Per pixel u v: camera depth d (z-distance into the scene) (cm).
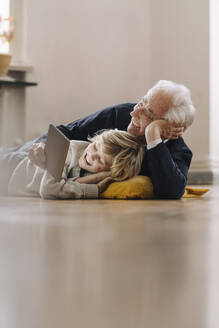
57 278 111
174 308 86
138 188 343
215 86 707
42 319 81
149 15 731
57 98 687
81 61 700
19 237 174
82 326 77
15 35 666
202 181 681
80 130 396
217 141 707
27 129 666
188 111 344
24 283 106
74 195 342
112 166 351
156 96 341
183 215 246
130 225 206
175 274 115
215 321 80
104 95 716
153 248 152
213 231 190
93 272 117
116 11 718
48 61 681
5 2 666
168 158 336
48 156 335
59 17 686
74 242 163
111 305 88
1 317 83
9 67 645
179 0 708
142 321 79
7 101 655
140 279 110
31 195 370
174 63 716
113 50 718
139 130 352
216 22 702
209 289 100
